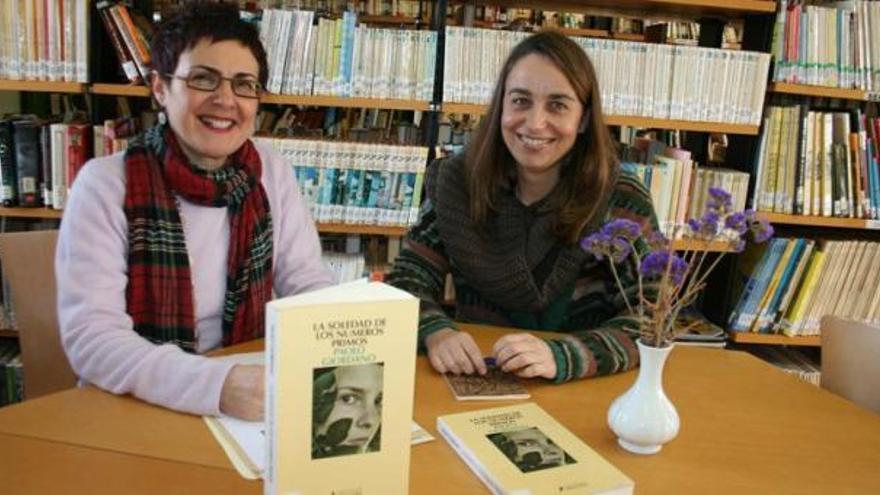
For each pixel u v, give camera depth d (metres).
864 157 2.30
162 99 1.36
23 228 2.30
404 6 2.82
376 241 2.54
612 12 2.47
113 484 0.82
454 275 1.67
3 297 2.22
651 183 2.26
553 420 1.02
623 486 0.84
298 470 0.70
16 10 2.02
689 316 2.50
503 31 2.17
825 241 2.34
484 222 1.57
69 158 2.13
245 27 1.35
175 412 1.00
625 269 1.46
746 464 0.96
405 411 0.74
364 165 2.22
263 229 1.46
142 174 1.33
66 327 1.16
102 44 2.16
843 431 1.08
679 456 0.97
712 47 2.49
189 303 1.35
